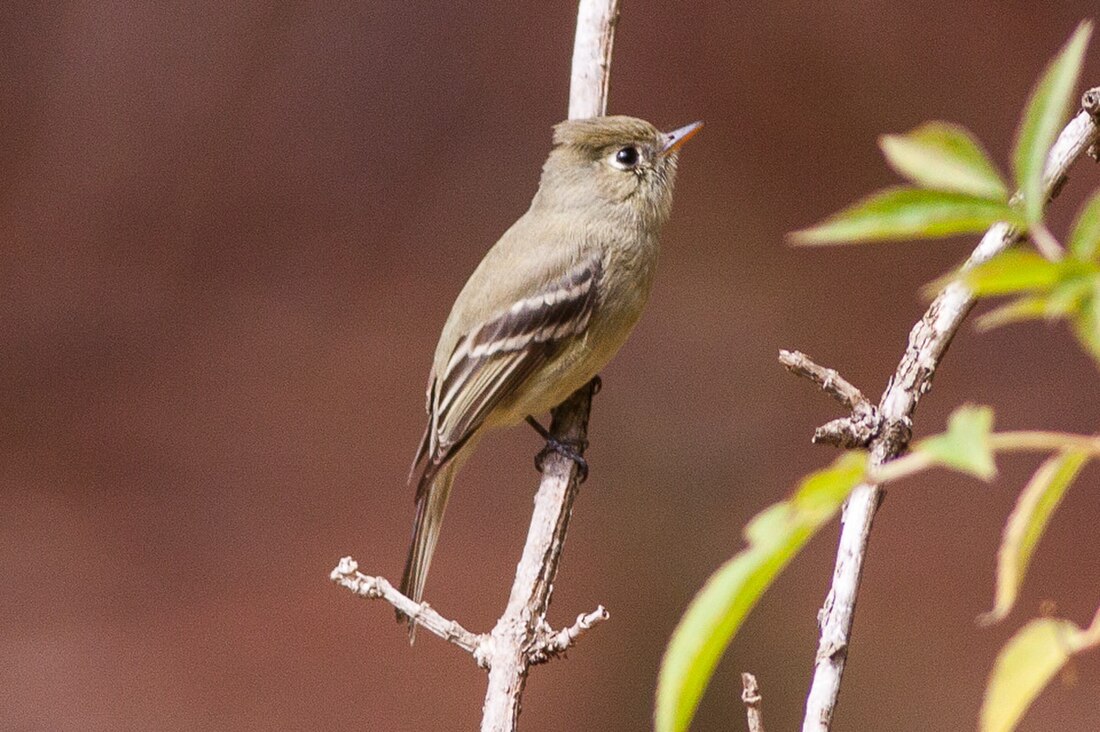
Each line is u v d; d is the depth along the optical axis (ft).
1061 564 42.39
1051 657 6.40
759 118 51.65
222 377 51.78
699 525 45.93
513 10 55.62
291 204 55.26
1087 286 5.82
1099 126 15.08
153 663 42.14
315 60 55.88
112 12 55.88
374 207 55.06
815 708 13.46
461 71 55.52
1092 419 46.19
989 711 6.41
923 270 50.11
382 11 55.77
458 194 54.95
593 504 46.47
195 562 46.34
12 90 55.31
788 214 50.85
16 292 53.26
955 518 45.42
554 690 42.83
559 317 24.29
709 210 50.90
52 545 46.34
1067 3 50.65
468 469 48.75
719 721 41.34
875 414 15.17
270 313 53.62
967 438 6.12
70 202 55.06
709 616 6.26
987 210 6.37
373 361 51.96
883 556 44.39
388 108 55.62
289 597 45.01
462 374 24.45
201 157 55.52
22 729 39.60
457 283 53.67
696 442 47.14
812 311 49.70
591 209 24.76
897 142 6.81
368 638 43.68
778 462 46.85
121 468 49.42
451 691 41.83
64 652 42.65
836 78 51.29
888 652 41.37
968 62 50.93
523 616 17.34
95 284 53.67
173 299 53.98
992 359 48.70
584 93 24.58
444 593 44.21
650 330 49.52
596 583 44.78
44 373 51.93
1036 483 6.59
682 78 52.01
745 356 49.03
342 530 47.21
